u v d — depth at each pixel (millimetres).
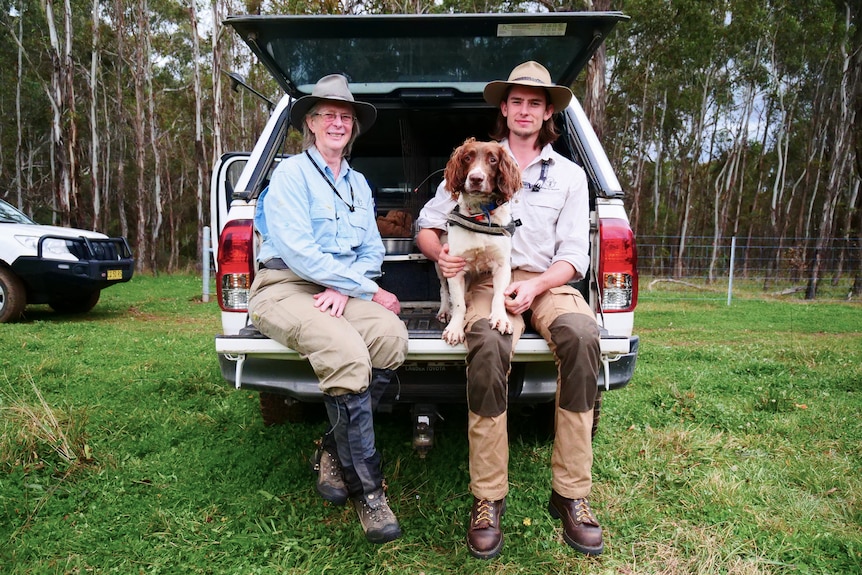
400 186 4688
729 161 31344
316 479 2936
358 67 3312
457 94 3670
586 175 3000
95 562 2291
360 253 2760
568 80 3455
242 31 2920
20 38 25062
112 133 29031
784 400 4191
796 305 11805
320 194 2598
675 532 2523
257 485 2877
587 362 2303
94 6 20906
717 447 3432
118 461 3115
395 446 3320
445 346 2461
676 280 16625
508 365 2336
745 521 2617
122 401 4082
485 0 18078
